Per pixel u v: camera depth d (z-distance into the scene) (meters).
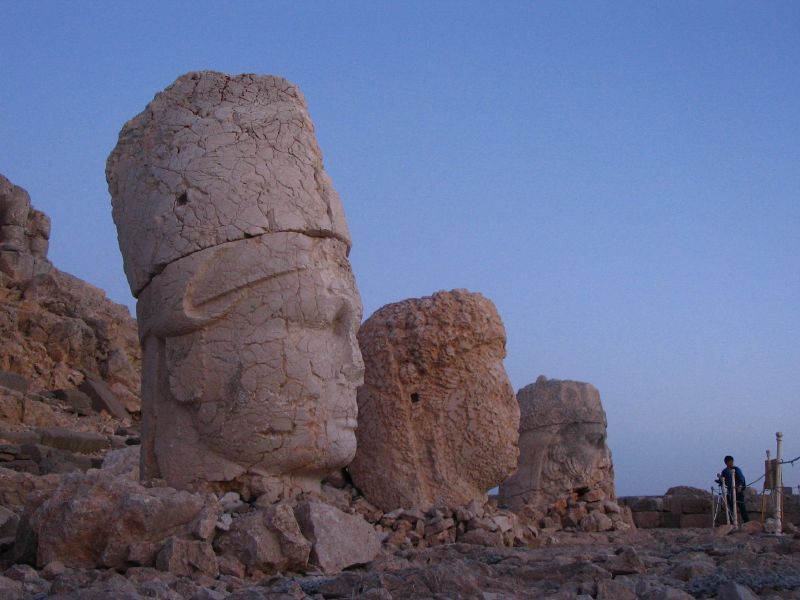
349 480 9.36
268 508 6.24
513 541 8.77
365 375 9.34
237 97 7.86
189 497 6.16
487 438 9.22
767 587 5.21
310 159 7.71
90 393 20.22
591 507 12.00
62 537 5.98
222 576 5.82
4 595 4.98
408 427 9.19
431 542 8.37
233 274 7.19
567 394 12.44
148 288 7.48
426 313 9.34
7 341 20.03
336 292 7.47
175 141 7.63
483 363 9.37
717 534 9.73
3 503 10.46
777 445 9.96
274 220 7.33
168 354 7.30
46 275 22.55
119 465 12.15
